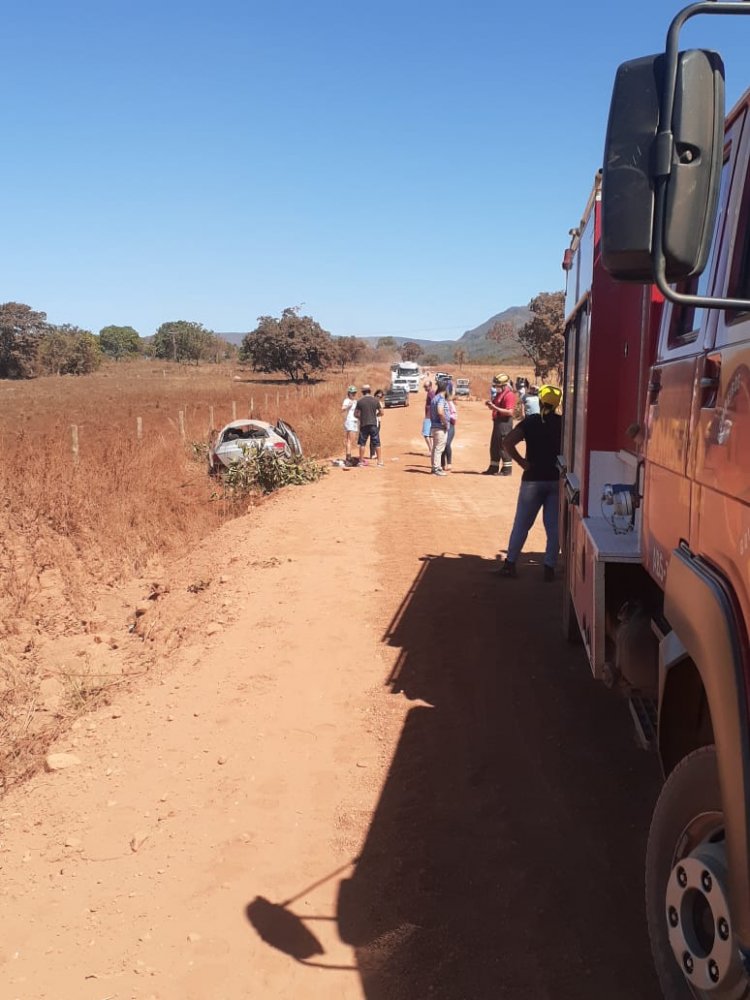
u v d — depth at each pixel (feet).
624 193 7.03
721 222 9.26
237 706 19.30
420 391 226.79
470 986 10.61
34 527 38.22
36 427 94.84
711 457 8.40
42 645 25.96
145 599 31.09
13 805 15.26
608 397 16.69
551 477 28.27
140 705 19.74
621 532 15.06
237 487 53.11
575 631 22.18
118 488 46.14
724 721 7.42
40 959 11.25
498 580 29.25
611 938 11.37
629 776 15.62
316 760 16.71
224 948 11.43
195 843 13.92
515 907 12.09
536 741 17.15
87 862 13.43
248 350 321.93
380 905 12.28
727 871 7.61
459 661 21.62
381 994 10.58
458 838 13.87
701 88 6.81
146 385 281.13
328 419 99.25
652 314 14.12
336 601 26.89
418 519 40.91
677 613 9.07
